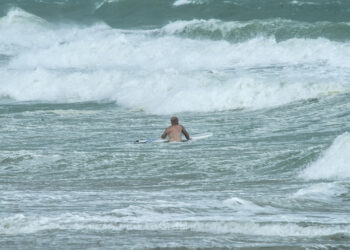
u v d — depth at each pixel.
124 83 92.56
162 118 72.06
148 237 20.62
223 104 76.19
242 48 103.44
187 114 74.12
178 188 34.56
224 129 61.12
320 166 39.00
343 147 39.47
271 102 74.62
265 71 89.00
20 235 21.20
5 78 101.50
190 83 84.19
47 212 25.59
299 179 36.81
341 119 62.44
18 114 76.25
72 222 23.02
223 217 23.80
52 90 97.12
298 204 27.03
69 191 33.47
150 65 108.19
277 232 21.22
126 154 46.88
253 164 41.97
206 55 104.56
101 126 66.00
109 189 34.34
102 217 23.94
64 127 65.31
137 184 36.56
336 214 24.59
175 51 111.12
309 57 96.00
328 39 109.62
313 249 18.89
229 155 45.34
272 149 46.50
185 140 55.00
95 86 95.31
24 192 33.00
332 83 76.62
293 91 75.81
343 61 91.31
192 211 25.31
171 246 19.30
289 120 64.44
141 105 82.25
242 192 32.12
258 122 64.62
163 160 44.44
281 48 99.81
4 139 57.66
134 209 25.72
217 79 84.38
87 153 47.53
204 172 40.47
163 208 26.02
